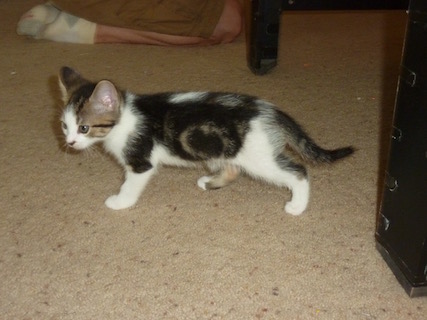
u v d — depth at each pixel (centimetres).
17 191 76
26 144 86
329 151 71
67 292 61
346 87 102
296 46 122
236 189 77
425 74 54
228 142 69
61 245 67
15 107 96
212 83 103
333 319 59
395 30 132
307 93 100
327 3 99
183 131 70
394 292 61
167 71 109
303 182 71
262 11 101
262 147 68
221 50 120
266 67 106
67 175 80
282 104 96
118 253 66
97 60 114
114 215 72
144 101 73
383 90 100
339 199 74
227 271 64
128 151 72
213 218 72
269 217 72
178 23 120
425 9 52
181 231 70
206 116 69
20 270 64
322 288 62
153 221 71
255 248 67
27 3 157
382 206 64
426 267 59
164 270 64
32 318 59
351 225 70
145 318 59
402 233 61
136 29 121
